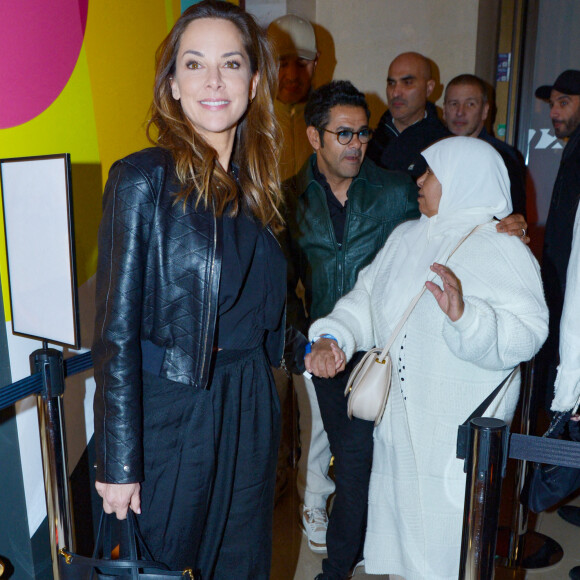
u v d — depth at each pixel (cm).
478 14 460
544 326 183
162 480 147
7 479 204
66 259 159
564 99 379
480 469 150
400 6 470
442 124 387
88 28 224
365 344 217
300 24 304
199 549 159
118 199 135
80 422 232
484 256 186
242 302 154
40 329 172
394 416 192
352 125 236
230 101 144
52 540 180
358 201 246
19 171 165
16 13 192
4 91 189
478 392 185
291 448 321
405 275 198
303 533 284
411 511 191
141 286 138
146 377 144
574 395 192
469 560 155
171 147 142
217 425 150
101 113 233
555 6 485
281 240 248
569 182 324
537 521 292
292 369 241
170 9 277
